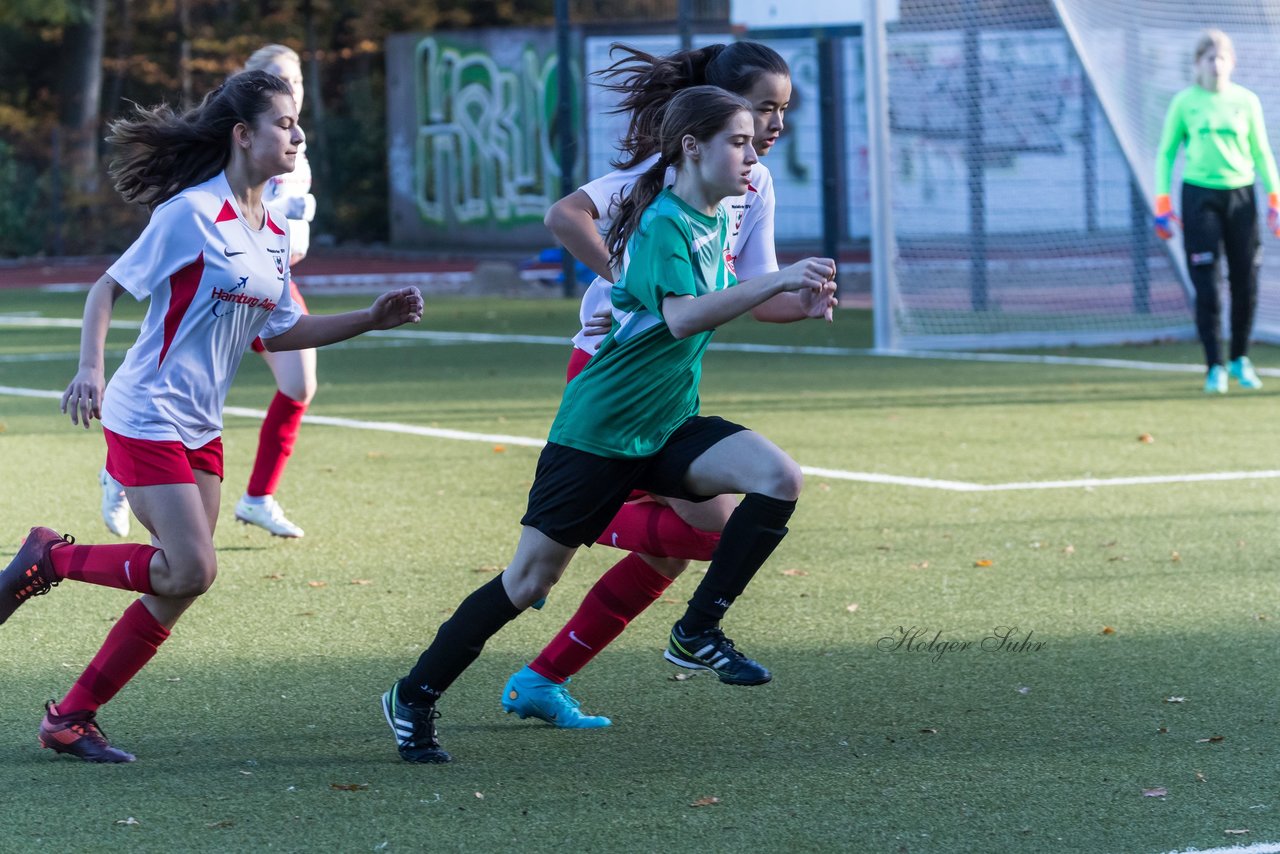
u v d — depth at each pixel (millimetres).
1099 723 15016
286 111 14156
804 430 33969
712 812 12719
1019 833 12180
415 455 31250
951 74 57594
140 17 128750
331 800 13047
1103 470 29047
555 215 15344
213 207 13953
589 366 13688
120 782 13508
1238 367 40094
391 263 104625
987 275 55969
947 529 24172
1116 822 12391
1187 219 38812
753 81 14945
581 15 126688
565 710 15078
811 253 102438
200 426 14312
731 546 13578
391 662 17391
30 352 52406
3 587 14430
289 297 15188
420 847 11977
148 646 14156
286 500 26734
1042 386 41156
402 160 117312
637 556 14891
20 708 15719
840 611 19438
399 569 21859
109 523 22938
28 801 13023
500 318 64125
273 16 129875
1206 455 30516
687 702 15859
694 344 13641
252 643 18125
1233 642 17891
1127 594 20188
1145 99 53375
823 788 13281
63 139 113500
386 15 128000
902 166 58344
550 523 13547
